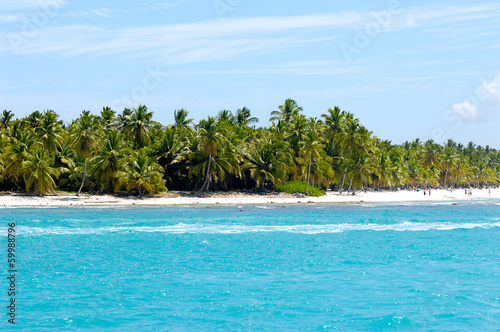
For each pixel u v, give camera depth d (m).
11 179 83.88
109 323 22.52
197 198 87.00
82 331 21.45
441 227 56.31
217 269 33.62
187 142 92.94
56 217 61.00
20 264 34.91
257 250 40.81
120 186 82.00
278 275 31.95
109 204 77.94
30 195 80.75
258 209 75.50
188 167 92.69
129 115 101.38
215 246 42.53
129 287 28.80
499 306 25.22
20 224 54.56
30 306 24.95
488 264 35.56
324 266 34.72
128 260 36.47
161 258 37.28
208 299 26.39
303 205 84.88
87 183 87.25
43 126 85.06
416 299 26.45
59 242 44.06
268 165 94.00
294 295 27.16
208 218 62.50
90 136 80.69
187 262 35.81
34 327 21.84
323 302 25.89
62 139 86.06
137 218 61.38
